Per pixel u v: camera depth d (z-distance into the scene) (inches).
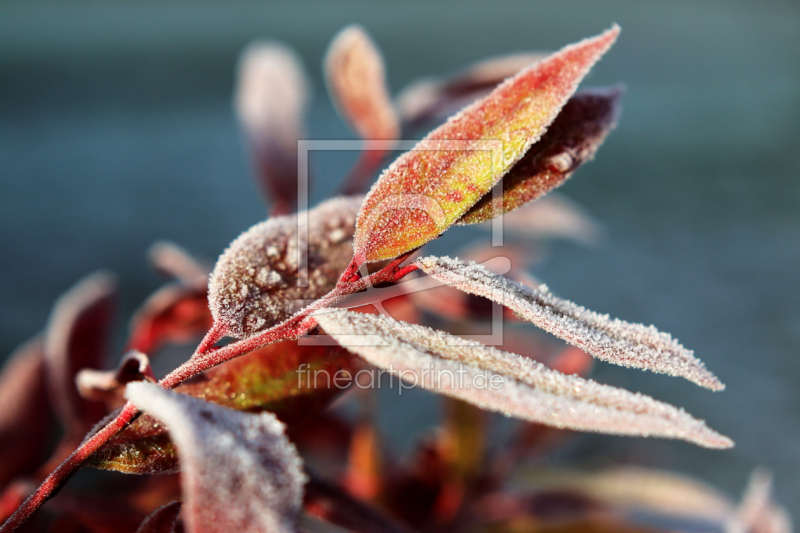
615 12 104.4
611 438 24.5
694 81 70.9
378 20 103.6
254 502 9.0
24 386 14.7
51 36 82.7
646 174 48.8
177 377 9.7
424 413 26.3
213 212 38.6
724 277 35.1
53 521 12.7
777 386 27.3
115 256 33.5
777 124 57.9
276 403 10.6
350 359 10.7
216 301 10.2
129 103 58.0
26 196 39.0
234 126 53.6
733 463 24.0
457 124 10.2
